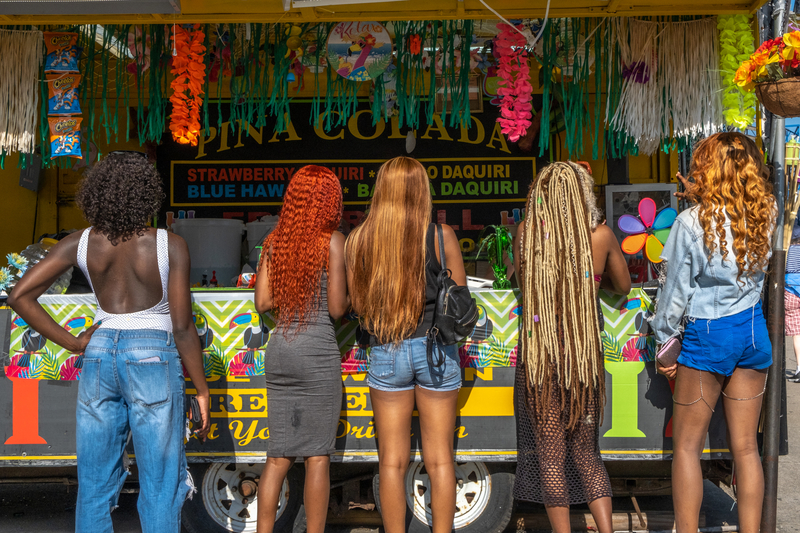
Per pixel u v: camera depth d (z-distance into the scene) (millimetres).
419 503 2873
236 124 5016
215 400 2756
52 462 2770
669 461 2939
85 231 2221
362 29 3047
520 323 2709
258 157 5043
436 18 2840
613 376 2742
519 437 2553
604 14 2783
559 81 3305
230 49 3127
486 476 2863
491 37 3490
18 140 3033
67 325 2758
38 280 2164
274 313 2523
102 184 2160
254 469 2916
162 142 5004
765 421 2670
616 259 2520
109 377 2143
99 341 2156
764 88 2508
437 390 2424
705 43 2930
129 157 2213
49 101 3031
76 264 2213
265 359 2475
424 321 2418
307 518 2449
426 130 5039
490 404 2746
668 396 2729
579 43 3014
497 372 2744
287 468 2477
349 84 3223
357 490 2994
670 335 2496
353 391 2752
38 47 3035
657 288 2729
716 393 2449
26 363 2773
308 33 3109
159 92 3105
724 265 2367
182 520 2875
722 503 3488
